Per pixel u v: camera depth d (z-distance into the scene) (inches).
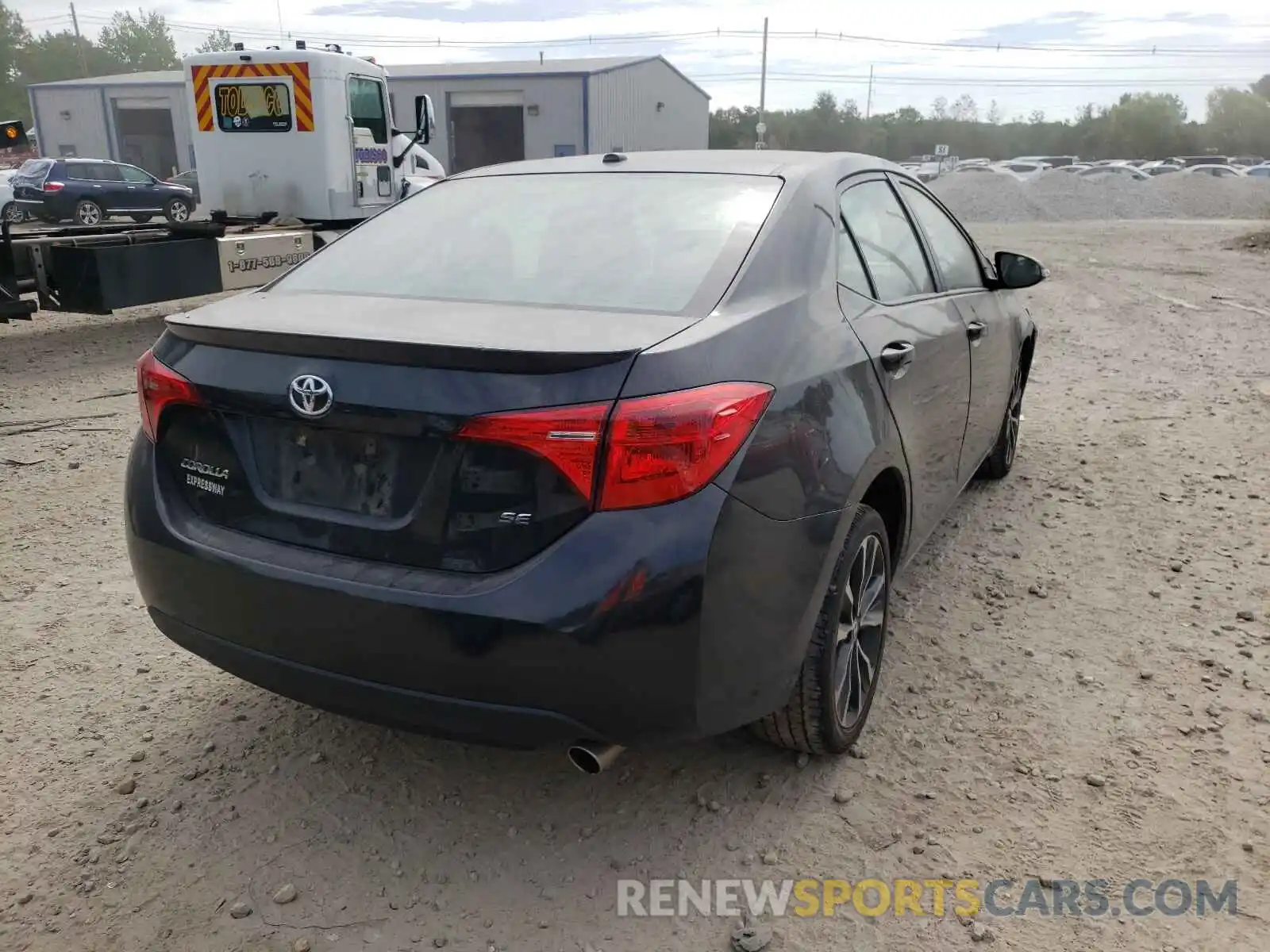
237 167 437.7
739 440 85.0
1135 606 150.6
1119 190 1387.8
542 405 80.0
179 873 96.4
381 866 97.4
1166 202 1371.8
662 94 1884.8
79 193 922.7
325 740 117.7
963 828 101.8
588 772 89.5
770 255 102.6
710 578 82.8
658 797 107.2
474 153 1763.0
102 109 1819.6
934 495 136.6
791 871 96.3
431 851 99.5
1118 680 129.4
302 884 95.1
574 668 81.3
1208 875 95.0
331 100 415.8
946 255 153.5
